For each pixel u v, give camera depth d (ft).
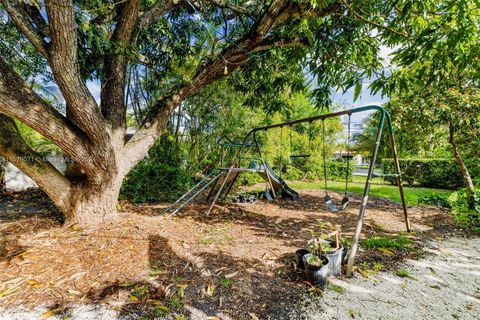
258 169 13.78
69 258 6.77
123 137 9.61
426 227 10.77
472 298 5.54
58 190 8.71
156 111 10.12
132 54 8.98
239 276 6.24
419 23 6.62
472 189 12.34
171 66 15.06
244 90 16.83
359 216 6.93
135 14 8.50
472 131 12.46
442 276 6.54
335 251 6.52
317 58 8.74
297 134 30.50
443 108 10.61
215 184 14.92
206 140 22.25
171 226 9.65
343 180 31.12
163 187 16.76
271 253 7.68
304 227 10.50
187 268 6.55
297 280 6.16
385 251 8.02
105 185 9.02
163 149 19.26
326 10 7.41
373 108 7.91
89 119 7.69
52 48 6.66
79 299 5.14
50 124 7.36
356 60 8.97
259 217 11.90
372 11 7.50
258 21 8.10
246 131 22.62
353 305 5.22
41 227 8.84
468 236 9.66
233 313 4.87
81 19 8.16
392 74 7.60
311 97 10.30
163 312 4.80
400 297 5.54
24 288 5.44
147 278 5.98
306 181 30.12
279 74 13.30
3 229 8.68
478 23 4.95
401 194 9.78
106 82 9.53
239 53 8.91
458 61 5.60
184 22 13.55
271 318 4.76
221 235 9.12
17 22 6.61
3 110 6.59
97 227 8.85
